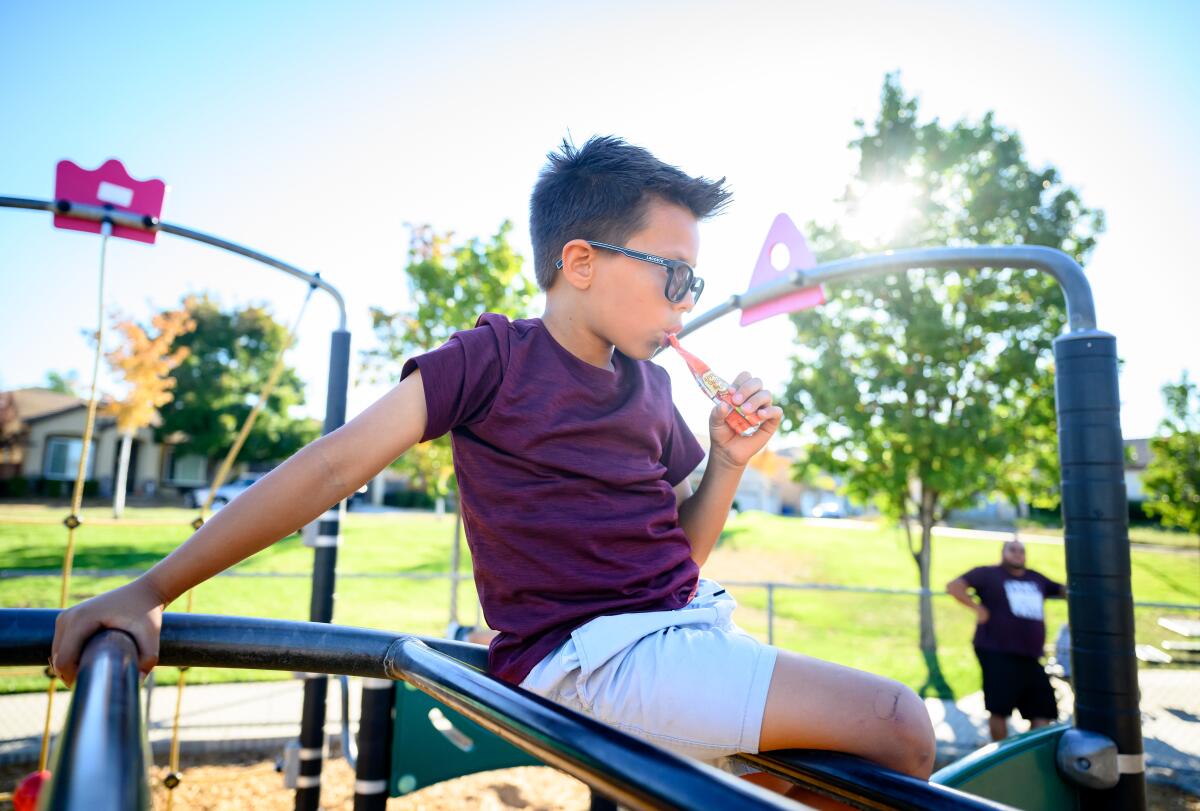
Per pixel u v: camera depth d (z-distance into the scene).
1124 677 1.87
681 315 1.22
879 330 9.31
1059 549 18.70
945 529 27.83
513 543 1.07
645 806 0.43
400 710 3.60
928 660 8.38
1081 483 1.96
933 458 8.70
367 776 3.03
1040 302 8.93
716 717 0.89
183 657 0.88
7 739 5.29
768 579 14.15
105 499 32.06
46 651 0.76
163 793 4.64
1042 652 5.48
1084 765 1.83
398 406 1.01
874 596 12.23
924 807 0.72
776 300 2.70
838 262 2.51
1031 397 9.01
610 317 1.18
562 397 1.14
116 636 0.69
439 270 9.96
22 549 15.02
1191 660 7.99
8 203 2.59
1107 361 1.98
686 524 1.33
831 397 9.03
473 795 4.87
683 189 1.22
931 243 9.15
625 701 0.93
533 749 0.57
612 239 1.19
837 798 0.83
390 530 20.70
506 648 1.05
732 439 1.32
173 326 21.17
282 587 11.09
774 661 0.94
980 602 5.72
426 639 1.04
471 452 1.12
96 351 2.58
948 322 8.93
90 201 2.68
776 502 46.44
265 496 0.88
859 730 0.88
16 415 32.56
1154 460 16.55
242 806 4.48
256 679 7.11
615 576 1.06
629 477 1.13
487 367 1.10
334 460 0.93
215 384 31.62
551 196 1.27
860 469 9.16
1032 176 9.15
